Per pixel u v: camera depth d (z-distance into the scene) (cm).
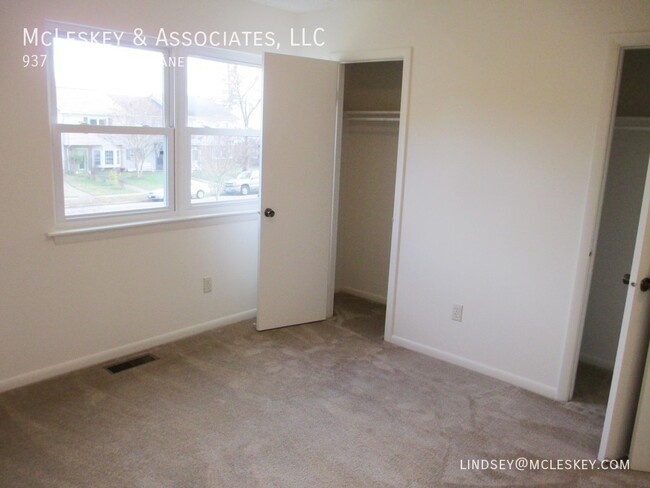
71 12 284
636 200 336
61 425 262
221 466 236
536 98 300
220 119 380
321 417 280
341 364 346
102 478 225
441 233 350
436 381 328
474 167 330
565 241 301
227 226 391
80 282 315
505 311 329
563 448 262
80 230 307
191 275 375
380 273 480
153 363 336
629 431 254
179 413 278
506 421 285
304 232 401
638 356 243
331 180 407
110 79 315
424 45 340
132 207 340
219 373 325
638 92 336
